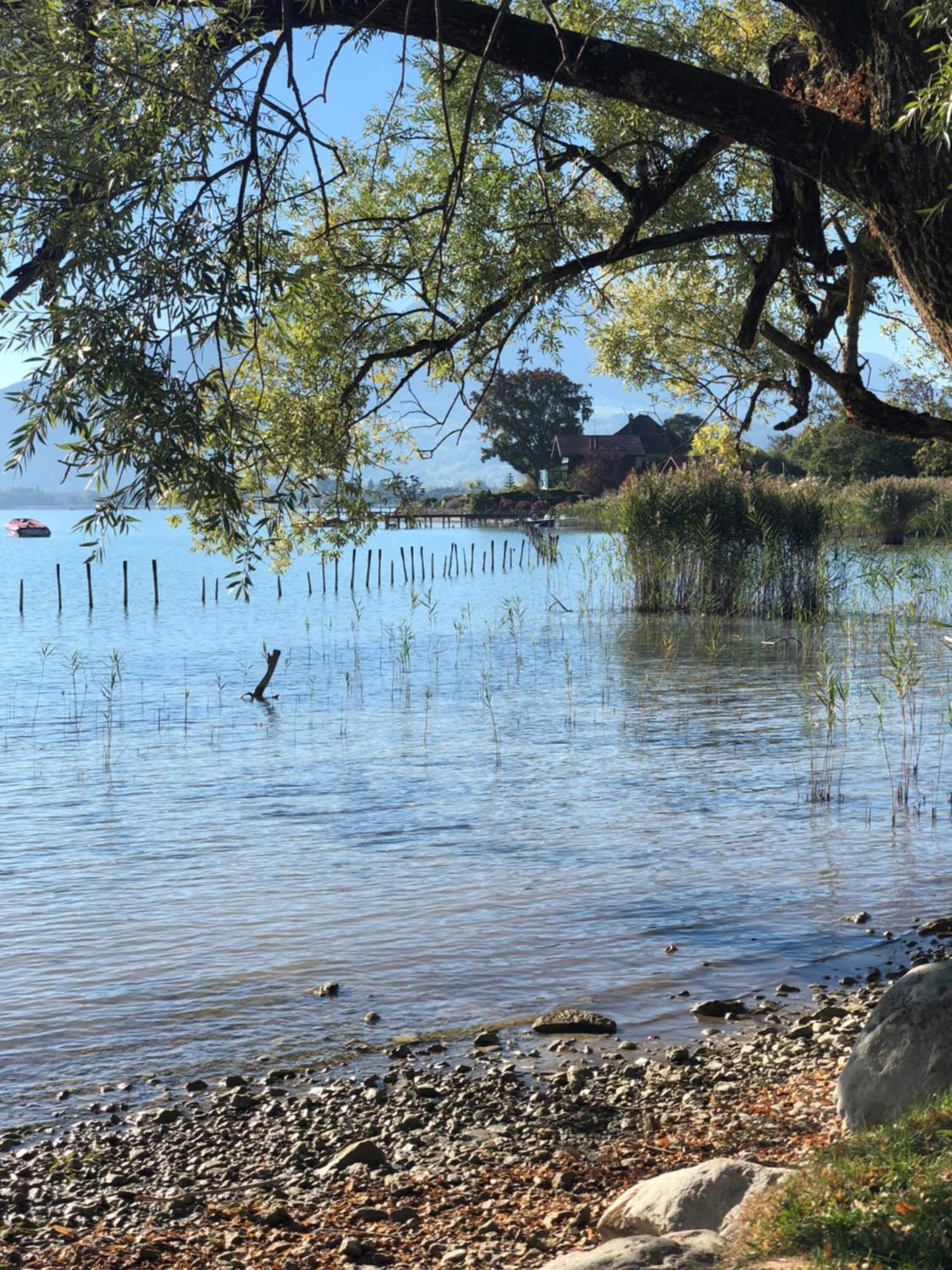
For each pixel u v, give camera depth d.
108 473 5.67
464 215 10.95
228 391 6.06
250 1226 5.93
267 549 11.12
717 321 13.73
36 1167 6.69
